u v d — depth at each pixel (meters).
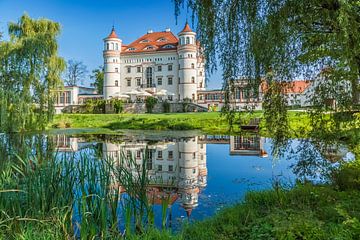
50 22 18.53
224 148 14.08
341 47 4.25
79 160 4.54
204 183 7.13
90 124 28.22
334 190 5.05
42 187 3.79
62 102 49.28
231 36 4.43
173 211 4.96
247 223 4.10
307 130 5.81
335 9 3.94
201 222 4.27
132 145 14.94
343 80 5.25
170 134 20.62
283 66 4.62
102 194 4.09
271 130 5.70
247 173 8.23
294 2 4.05
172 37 51.22
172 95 45.59
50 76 17.44
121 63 48.91
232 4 4.39
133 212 4.20
